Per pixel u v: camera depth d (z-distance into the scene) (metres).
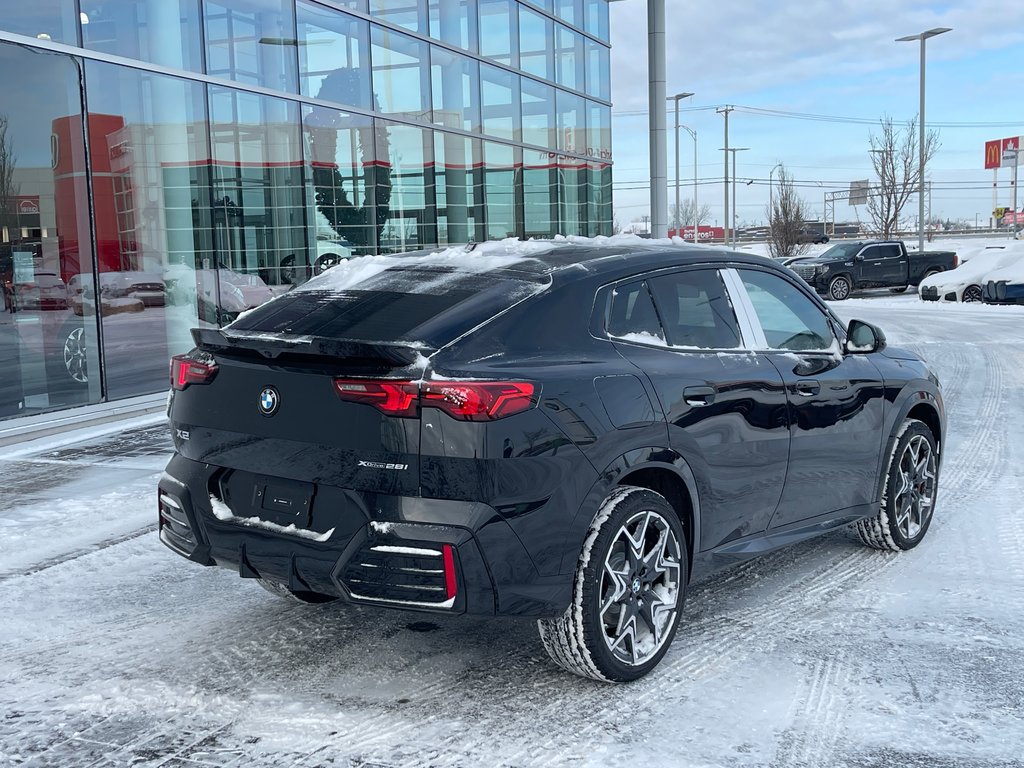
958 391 11.79
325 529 3.40
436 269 4.11
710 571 4.17
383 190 15.14
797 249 59.56
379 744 3.27
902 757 3.16
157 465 7.80
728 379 4.14
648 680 3.77
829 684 3.72
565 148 21.34
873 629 4.28
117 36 10.69
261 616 4.50
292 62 13.21
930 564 5.21
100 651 4.09
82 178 10.30
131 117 10.88
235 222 12.36
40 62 9.82
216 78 11.95
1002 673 3.80
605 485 3.56
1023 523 5.97
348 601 3.39
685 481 3.92
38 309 9.86
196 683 3.76
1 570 5.19
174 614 4.53
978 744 3.24
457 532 3.25
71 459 8.05
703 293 4.33
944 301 30.06
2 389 9.50
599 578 3.55
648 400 3.75
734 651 4.05
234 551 3.65
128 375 10.90
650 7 19.30
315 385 3.47
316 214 13.72
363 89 14.64
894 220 57.38
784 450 4.43
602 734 3.33
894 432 5.25
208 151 11.89
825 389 4.69
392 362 3.31
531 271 3.93
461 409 3.26
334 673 3.86
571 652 3.59
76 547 5.60
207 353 3.89
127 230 10.87
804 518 4.73
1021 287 27.23
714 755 3.18
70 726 3.41
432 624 4.38
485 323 3.57
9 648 4.12
